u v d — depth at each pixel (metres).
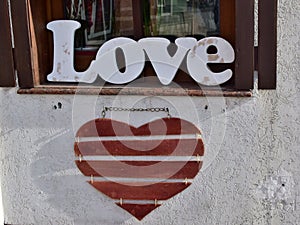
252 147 2.84
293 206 2.90
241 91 2.75
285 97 2.78
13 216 3.09
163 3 2.92
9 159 3.02
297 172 2.86
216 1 2.87
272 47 2.68
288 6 2.68
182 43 2.79
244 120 2.81
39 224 3.08
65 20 2.89
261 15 2.65
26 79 2.88
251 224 2.94
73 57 2.91
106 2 2.96
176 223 2.97
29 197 3.06
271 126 2.81
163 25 2.94
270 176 2.88
